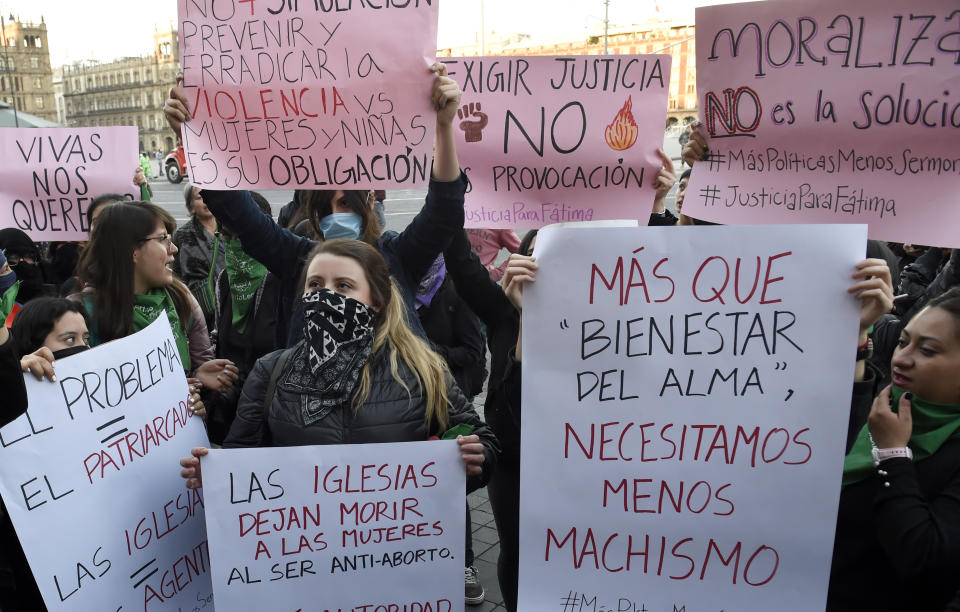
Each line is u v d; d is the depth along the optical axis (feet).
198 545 6.94
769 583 6.07
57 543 5.66
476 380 11.99
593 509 6.16
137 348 6.46
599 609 6.23
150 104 340.39
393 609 6.42
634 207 9.93
